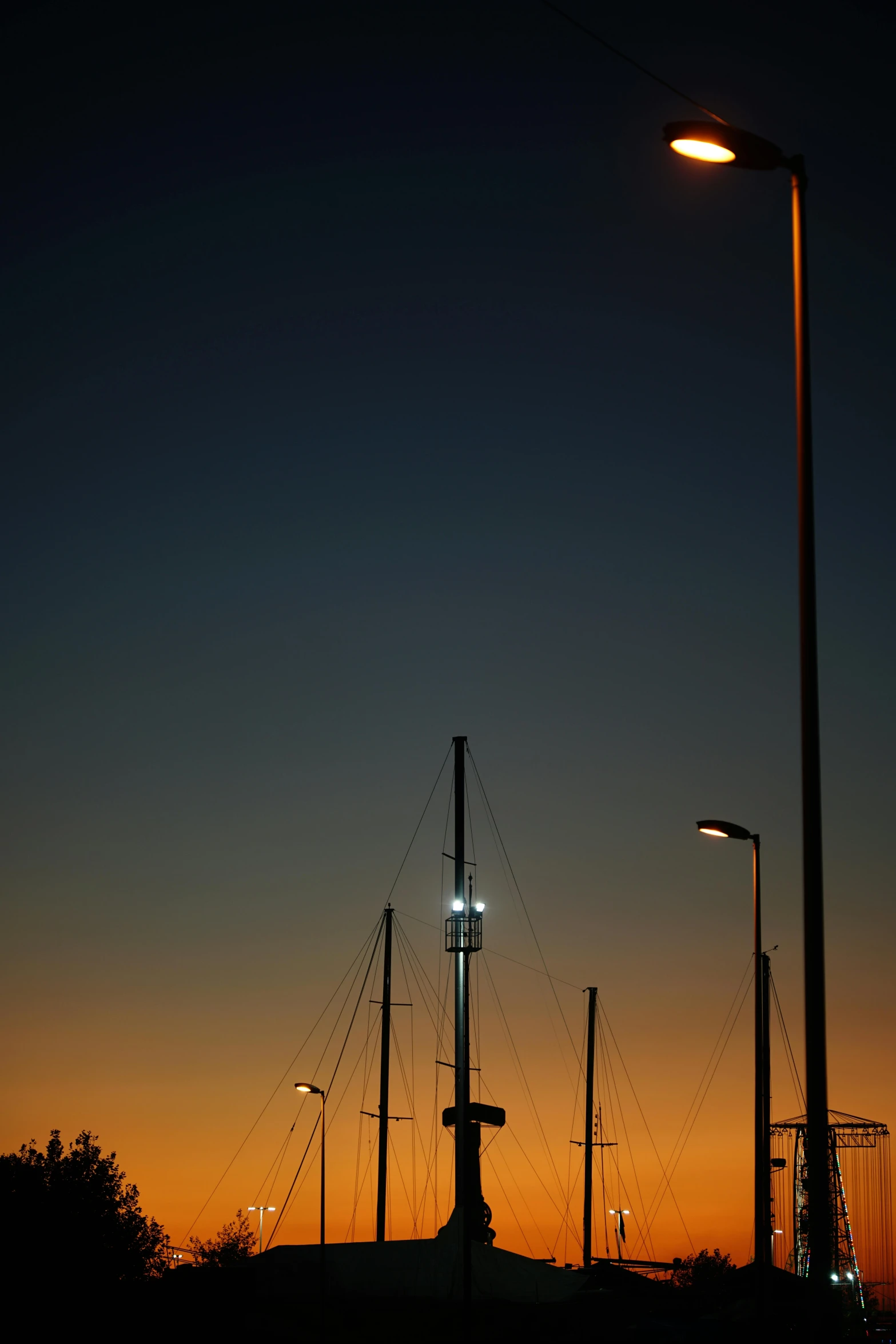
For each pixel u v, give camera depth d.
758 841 38.72
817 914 16.09
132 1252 60.69
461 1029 56.59
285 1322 50.41
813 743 16.58
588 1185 74.38
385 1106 70.62
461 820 59.75
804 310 18.06
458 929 57.91
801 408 17.78
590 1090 76.75
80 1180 61.59
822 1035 15.84
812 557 17.28
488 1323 48.69
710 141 18.27
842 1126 58.12
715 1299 53.09
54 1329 56.03
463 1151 54.38
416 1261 51.91
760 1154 40.62
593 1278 53.47
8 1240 58.19
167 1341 52.75
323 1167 62.47
